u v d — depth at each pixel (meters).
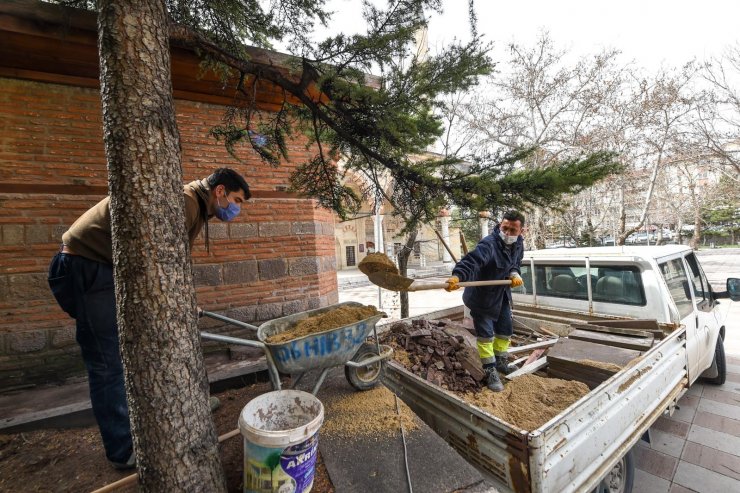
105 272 2.19
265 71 2.88
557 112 9.90
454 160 3.20
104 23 1.51
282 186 4.95
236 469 2.12
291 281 4.99
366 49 2.60
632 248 3.95
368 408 2.71
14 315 3.62
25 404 3.15
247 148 4.74
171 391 1.53
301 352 2.34
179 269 1.60
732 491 2.93
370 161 3.44
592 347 3.25
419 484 1.87
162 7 1.65
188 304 1.63
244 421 1.70
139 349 1.49
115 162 1.50
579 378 2.92
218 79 4.08
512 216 3.05
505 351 3.42
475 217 3.33
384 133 2.95
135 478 1.92
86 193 3.99
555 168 2.85
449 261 23.19
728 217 31.36
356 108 2.90
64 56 3.57
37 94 3.81
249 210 4.75
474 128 9.96
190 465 1.56
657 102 8.73
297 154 5.06
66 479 2.23
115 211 1.51
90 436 2.79
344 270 25.25
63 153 3.89
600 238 15.58
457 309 4.93
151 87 1.55
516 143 10.07
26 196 3.70
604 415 2.23
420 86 2.78
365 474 1.96
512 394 2.84
